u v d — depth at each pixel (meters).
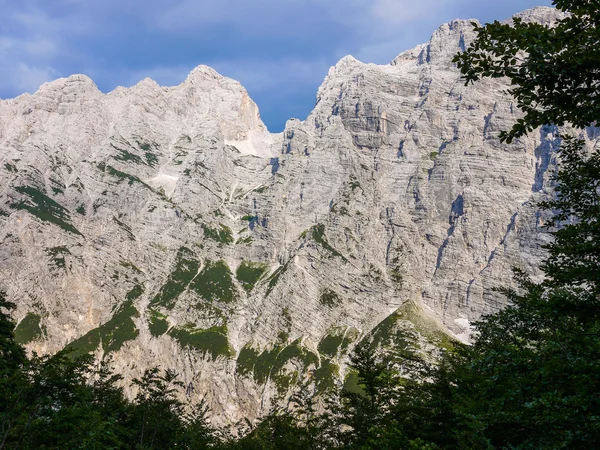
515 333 32.59
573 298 23.41
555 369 22.67
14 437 40.72
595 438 20.58
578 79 18.92
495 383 28.34
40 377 43.75
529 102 19.69
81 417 44.00
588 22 19.80
